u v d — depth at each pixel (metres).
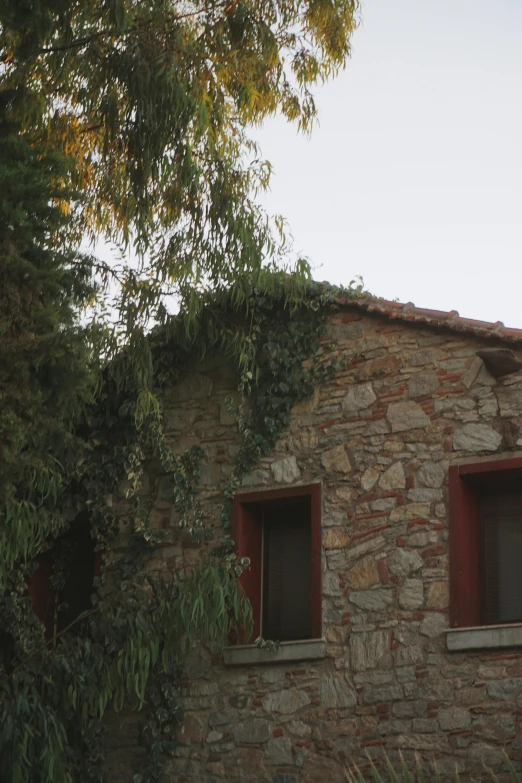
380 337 11.59
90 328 10.55
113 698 11.45
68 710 10.96
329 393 11.70
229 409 12.07
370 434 11.33
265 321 12.23
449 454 10.88
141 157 12.12
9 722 10.20
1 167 10.11
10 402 9.65
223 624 10.97
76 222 13.34
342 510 11.23
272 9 13.77
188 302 11.92
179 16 12.76
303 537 11.75
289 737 10.76
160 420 12.43
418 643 10.45
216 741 11.09
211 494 12.01
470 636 10.18
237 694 11.16
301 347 11.92
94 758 11.45
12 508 10.91
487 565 10.71
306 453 11.61
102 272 11.95
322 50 14.01
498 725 9.88
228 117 13.74
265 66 13.57
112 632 11.26
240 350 11.89
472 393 10.95
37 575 12.72
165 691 11.41
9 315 9.80
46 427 9.91
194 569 11.17
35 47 11.25
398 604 10.66
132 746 11.43
